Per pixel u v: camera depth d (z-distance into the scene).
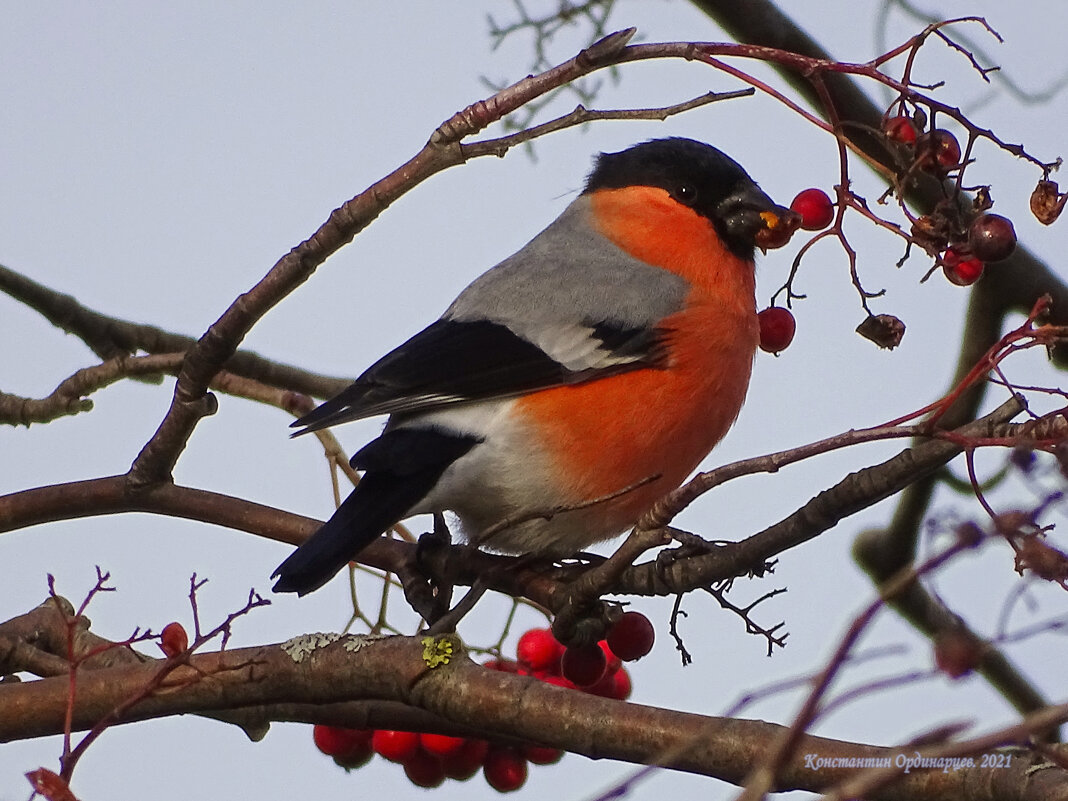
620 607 6.70
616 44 6.12
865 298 6.64
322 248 6.64
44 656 6.99
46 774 4.65
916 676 3.55
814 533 6.18
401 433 7.92
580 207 9.16
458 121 6.30
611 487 8.07
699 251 8.66
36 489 7.70
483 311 8.32
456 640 6.13
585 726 5.75
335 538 7.32
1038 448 4.62
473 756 7.62
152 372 7.97
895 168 7.39
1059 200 6.41
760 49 6.18
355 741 7.78
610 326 8.19
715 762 5.48
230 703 6.19
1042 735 4.57
